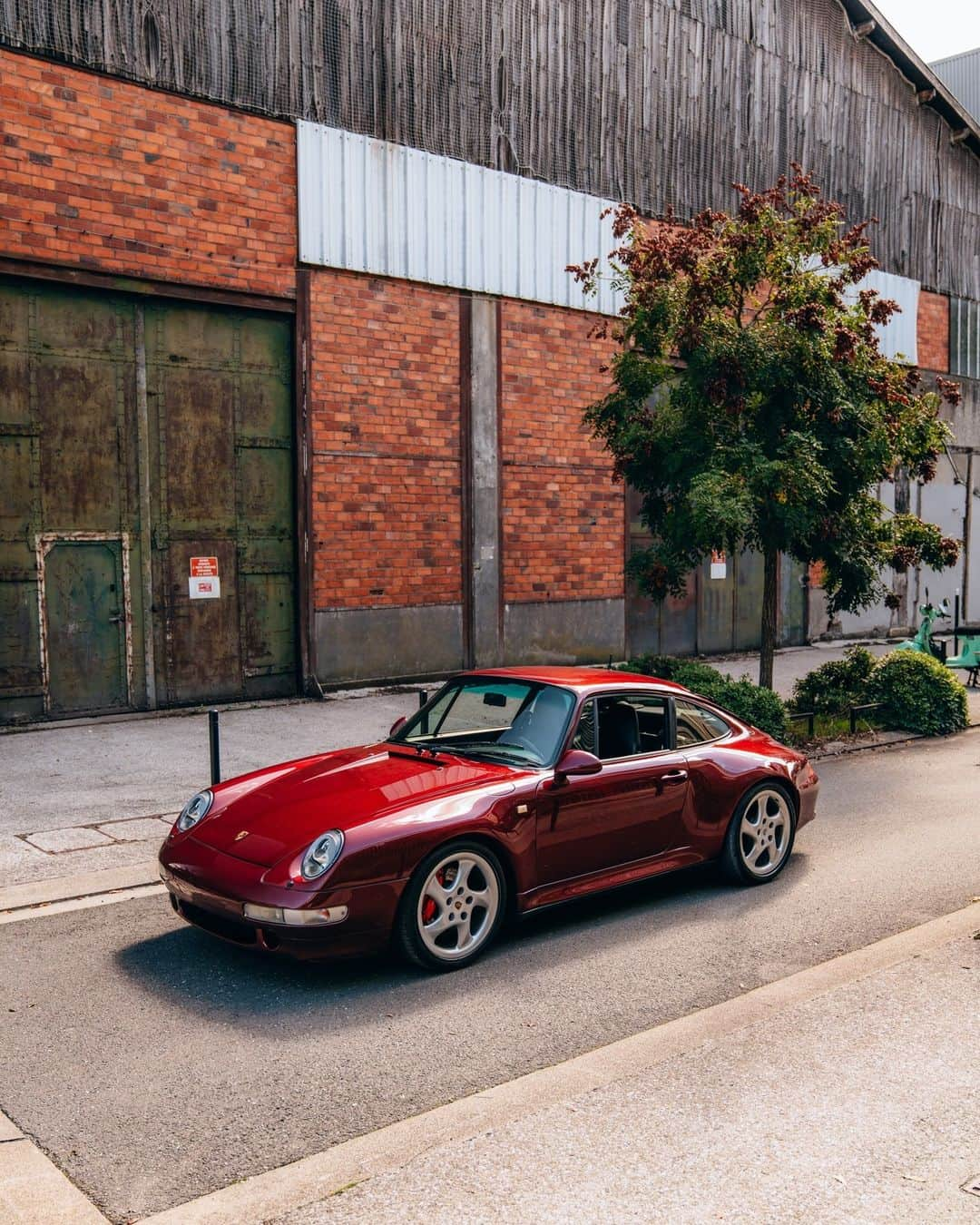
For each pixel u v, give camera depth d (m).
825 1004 5.02
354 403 14.68
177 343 13.24
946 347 24.64
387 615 15.17
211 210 13.21
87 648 12.69
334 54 14.29
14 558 12.12
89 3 12.16
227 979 5.35
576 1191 3.45
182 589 13.40
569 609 17.38
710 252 11.73
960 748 12.36
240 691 13.95
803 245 11.40
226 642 13.81
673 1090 4.16
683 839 6.59
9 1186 3.50
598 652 17.83
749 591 20.53
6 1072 4.34
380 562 15.06
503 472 16.39
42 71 11.86
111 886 6.79
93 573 12.70
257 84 13.56
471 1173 3.56
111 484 12.78
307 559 14.31
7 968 5.47
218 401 13.59
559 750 6.04
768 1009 4.97
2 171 11.66
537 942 5.96
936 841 8.20
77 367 12.49
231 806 5.79
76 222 12.19
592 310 17.33
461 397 15.81
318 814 5.41
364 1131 3.89
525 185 16.47
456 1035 4.72
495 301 16.12
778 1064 4.38
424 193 15.27
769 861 7.18
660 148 18.36
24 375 12.12
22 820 8.30
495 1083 4.28
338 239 14.38
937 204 24.12
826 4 21.11
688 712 6.97
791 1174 3.55
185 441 13.35
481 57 15.89
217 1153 3.72
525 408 16.62
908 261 23.48
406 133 15.07
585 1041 4.68
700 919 6.36
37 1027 4.77
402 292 15.09
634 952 5.81
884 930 6.18
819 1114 3.96
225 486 13.71
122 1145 3.78
